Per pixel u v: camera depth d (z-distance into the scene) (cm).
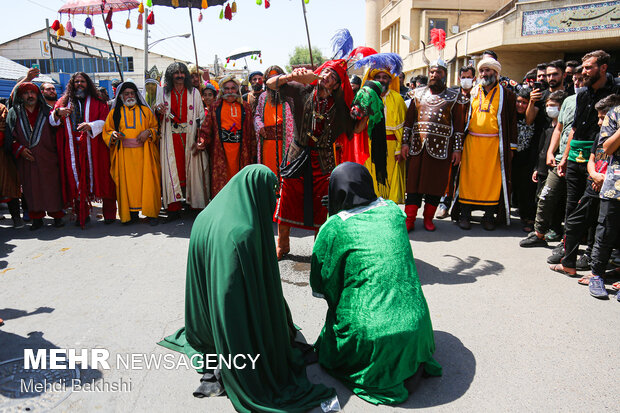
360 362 264
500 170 562
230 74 598
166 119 607
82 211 601
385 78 534
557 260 451
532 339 316
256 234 254
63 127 589
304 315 355
